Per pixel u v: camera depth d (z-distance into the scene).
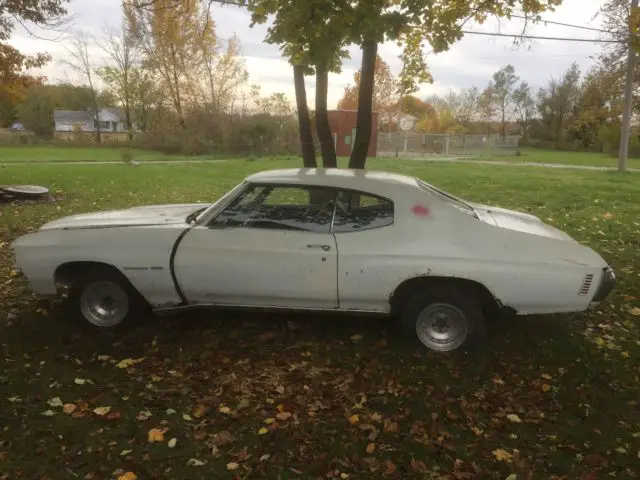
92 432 3.40
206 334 4.89
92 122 74.56
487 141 48.47
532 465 3.18
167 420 3.55
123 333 4.85
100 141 49.59
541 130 68.81
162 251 4.52
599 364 4.46
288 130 40.12
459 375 4.20
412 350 4.57
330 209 4.48
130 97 51.56
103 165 25.03
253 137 39.22
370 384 4.05
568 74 67.06
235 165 27.00
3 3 12.91
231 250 4.45
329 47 5.49
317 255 4.35
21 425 3.45
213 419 3.58
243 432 3.45
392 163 29.61
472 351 4.48
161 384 4.02
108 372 4.18
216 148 38.34
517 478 3.04
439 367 4.32
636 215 11.88
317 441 3.36
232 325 5.08
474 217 4.48
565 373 4.29
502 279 4.21
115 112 79.88
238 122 40.00
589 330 5.18
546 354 4.62
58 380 4.04
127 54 50.88
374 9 5.27
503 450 3.31
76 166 23.78
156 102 45.09
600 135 44.41
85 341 4.70
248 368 4.29
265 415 3.63
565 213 12.17
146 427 3.47
